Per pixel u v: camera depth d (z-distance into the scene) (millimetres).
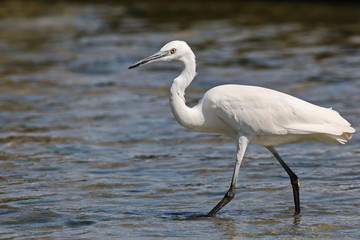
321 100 18656
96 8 37781
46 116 17406
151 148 14695
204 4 38438
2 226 9898
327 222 10047
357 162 13438
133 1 40438
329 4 36844
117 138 15469
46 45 27672
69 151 14352
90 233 9562
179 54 10516
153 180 12398
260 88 10617
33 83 21328
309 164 13414
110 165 13383
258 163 13562
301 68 22797
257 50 25891
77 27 31828
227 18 33531
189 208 10836
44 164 13352
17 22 33094
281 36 28578
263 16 33844
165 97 19812
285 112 10219
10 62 24500
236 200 11289
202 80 21547
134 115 17656
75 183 12164
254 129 10328
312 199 11242
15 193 11547
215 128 10828
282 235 9445
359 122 16453
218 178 12523
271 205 10984
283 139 10484
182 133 15977
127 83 21656
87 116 17484
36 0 40250
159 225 9930
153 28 31234
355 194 11445
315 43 26984
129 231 9641
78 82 21656
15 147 14570
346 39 27609
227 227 9820
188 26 31547
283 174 12773
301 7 36281
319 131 9984
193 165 13391
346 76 21547
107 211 10648
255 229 9727
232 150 14547
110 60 24938
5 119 17031
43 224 9992
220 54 25344
